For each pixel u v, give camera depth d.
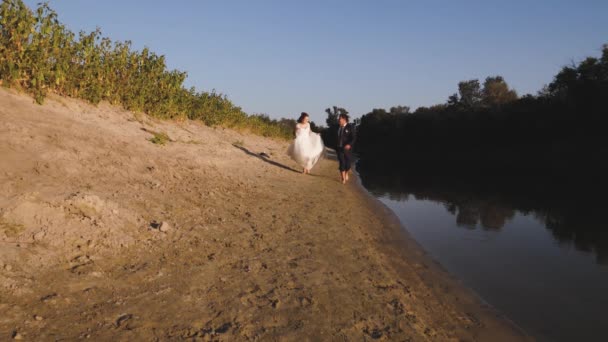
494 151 37.91
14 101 7.03
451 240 6.66
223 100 20.47
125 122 10.12
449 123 49.09
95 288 3.28
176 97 14.09
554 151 29.28
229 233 5.30
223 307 3.31
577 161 26.27
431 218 8.59
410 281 4.55
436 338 3.28
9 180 4.44
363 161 34.50
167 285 3.55
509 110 37.56
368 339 3.11
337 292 3.91
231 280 3.86
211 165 9.74
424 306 3.91
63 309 2.91
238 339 2.85
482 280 4.81
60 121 7.18
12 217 3.80
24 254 3.43
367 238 6.19
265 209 7.01
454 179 18.62
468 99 65.12
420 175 20.38
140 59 12.78
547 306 4.11
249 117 25.94
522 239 6.89
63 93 9.55
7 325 2.60
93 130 7.70
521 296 4.35
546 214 9.47
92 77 10.13
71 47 9.62
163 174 7.28
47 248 3.65
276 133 32.38
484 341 3.33
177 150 9.73
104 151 6.86
